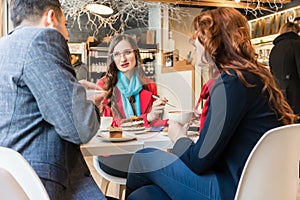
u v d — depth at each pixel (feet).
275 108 4.06
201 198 4.00
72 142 3.37
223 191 3.83
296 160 3.78
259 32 20.20
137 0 10.76
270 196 3.62
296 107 11.09
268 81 4.05
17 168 2.75
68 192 3.52
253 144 3.87
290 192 3.84
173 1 15.39
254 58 4.21
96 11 11.16
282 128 3.36
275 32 18.94
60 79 3.22
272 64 11.98
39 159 3.25
